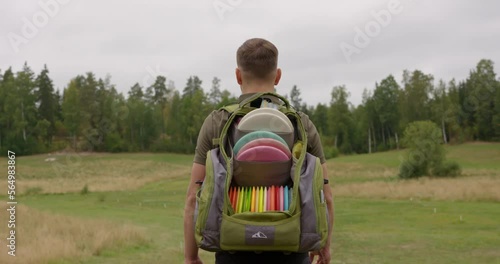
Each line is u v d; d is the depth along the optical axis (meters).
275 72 2.85
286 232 2.34
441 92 108.00
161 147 108.31
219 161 2.52
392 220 29.48
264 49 2.78
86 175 75.00
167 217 31.72
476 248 19.39
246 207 2.44
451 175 60.69
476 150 99.69
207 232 2.41
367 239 22.09
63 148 97.12
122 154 100.62
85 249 16.55
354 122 120.56
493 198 38.34
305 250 2.41
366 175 70.94
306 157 2.56
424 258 17.33
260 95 2.66
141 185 66.19
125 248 17.55
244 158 2.46
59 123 105.44
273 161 2.46
